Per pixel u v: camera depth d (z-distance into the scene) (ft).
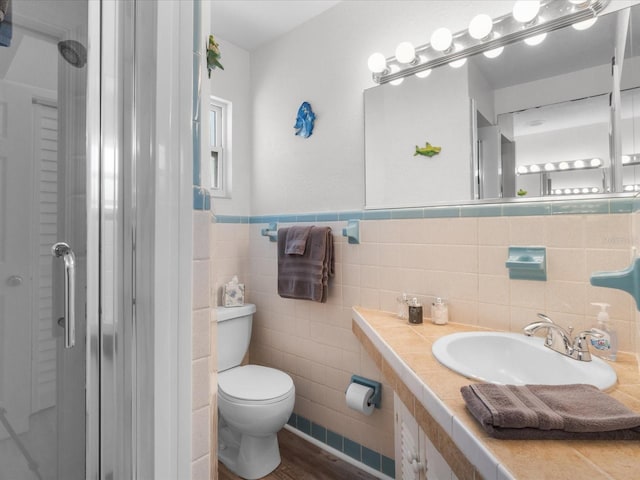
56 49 2.14
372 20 5.92
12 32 2.06
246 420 5.44
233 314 6.84
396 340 4.13
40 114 2.08
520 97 4.44
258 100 7.88
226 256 7.59
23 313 2.09
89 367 2.12
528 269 4.26
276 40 7.50
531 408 2.19
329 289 6.44
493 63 4.64
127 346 2.24
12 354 2.07
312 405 6.72
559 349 3.60
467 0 4.92
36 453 2.11
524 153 4.40
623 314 3.77
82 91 2.13
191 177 2.43
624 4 3.85
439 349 3.67
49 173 2.12
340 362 6.28
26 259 2.08
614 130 3.83
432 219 5.16
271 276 7.49
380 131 5.76
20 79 2.06
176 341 2.35
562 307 4.12
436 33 4.83
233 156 7.77
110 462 2.17
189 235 2.41
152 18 2.30
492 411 2.13
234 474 5.91
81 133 2.13
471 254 4.80
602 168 3.89
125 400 2.22
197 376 2.55
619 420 2.05
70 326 2.10
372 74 5.89
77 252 2.15
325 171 6.58
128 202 2.24
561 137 4.15
